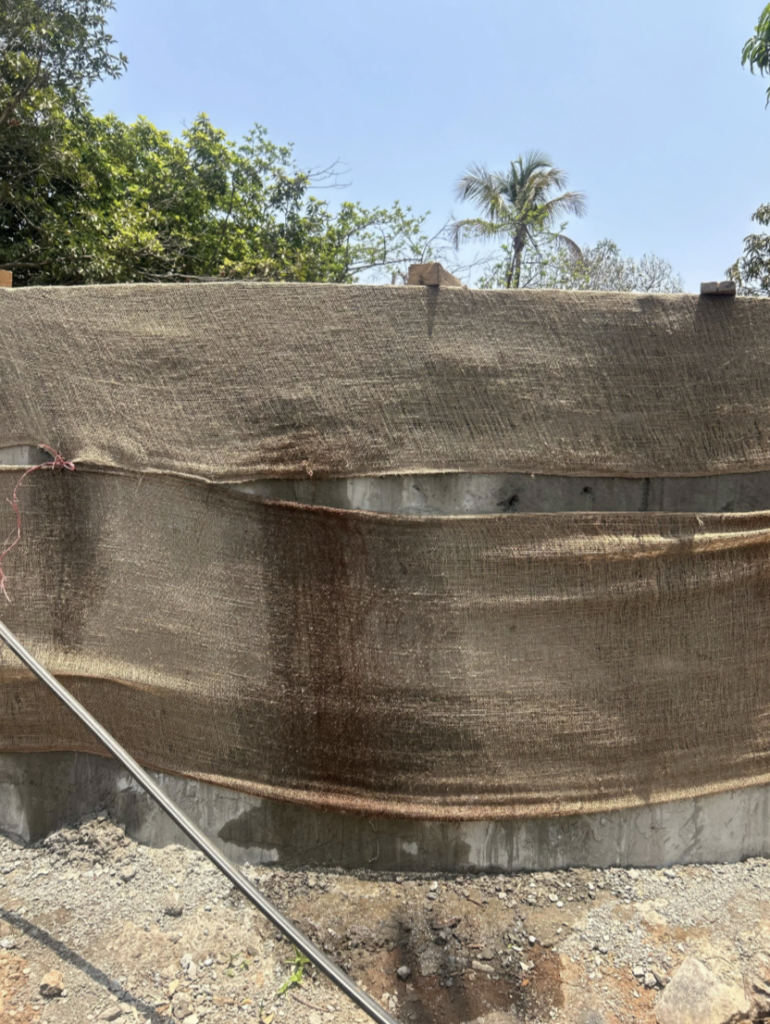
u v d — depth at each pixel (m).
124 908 2.64
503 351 2.93
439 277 2.96
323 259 13.09
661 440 2.92
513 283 14.49
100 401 3.04
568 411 2.92
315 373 2.95
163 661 3.02
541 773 2.91
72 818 3.09
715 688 2.96
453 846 2.94
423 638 2.90
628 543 2.87
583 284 14.49
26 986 2.28
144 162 11.30
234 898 2.73
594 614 2.92
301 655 2.93
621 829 2.96
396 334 2.95
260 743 2.96
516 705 2.90
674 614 2.94
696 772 2.95
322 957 1.97
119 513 3.06
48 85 8.01
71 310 3.07
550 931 2.60
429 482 2.94
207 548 2.98
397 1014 2.24
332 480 2.95
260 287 3.00
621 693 2.93
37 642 3.10
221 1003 2.26
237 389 2.97
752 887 2.84
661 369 2.94
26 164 7.57
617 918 2.65
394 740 2.90
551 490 2.97
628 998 2.31
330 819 2.96
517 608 2.90
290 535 2.91
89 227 8.02
